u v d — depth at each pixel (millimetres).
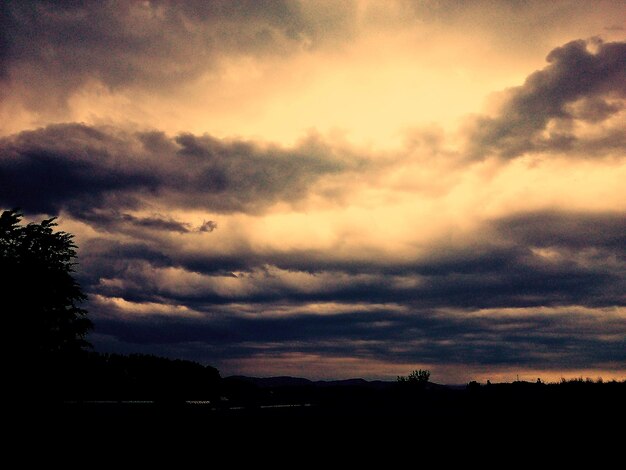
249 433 24922
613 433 23203
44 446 20922
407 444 22938
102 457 19984
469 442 23047
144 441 22281
